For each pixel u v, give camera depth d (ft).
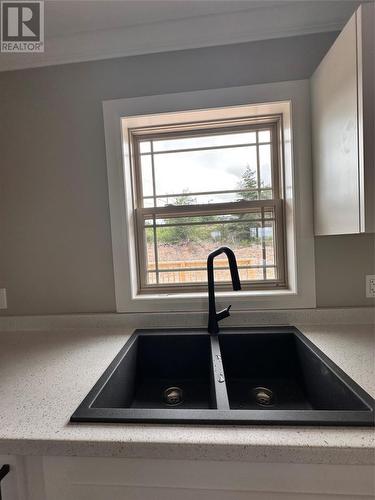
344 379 2.36
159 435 1.79
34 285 4.18
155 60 3.85
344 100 2.75
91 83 3.96
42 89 4.02
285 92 3.68
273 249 4.34
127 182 4.11
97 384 2.48
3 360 3.06
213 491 1.84
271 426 1.82
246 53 3.73
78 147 4.02
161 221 4.50
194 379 3.61
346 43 2.66
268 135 4.31
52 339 3.68
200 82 3.81
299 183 3.72
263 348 3.57
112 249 4.04
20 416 2.05
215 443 1.72
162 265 4.51
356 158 2.59
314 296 3.81
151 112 3.88
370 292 3.75
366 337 3.29
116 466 1.88
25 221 4.15
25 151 4.09
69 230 4.10
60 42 3.86
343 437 1.71
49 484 1.93
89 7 3.41
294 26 3.61
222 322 3.92
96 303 4.11
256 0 3.42
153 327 3.97
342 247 3.76
